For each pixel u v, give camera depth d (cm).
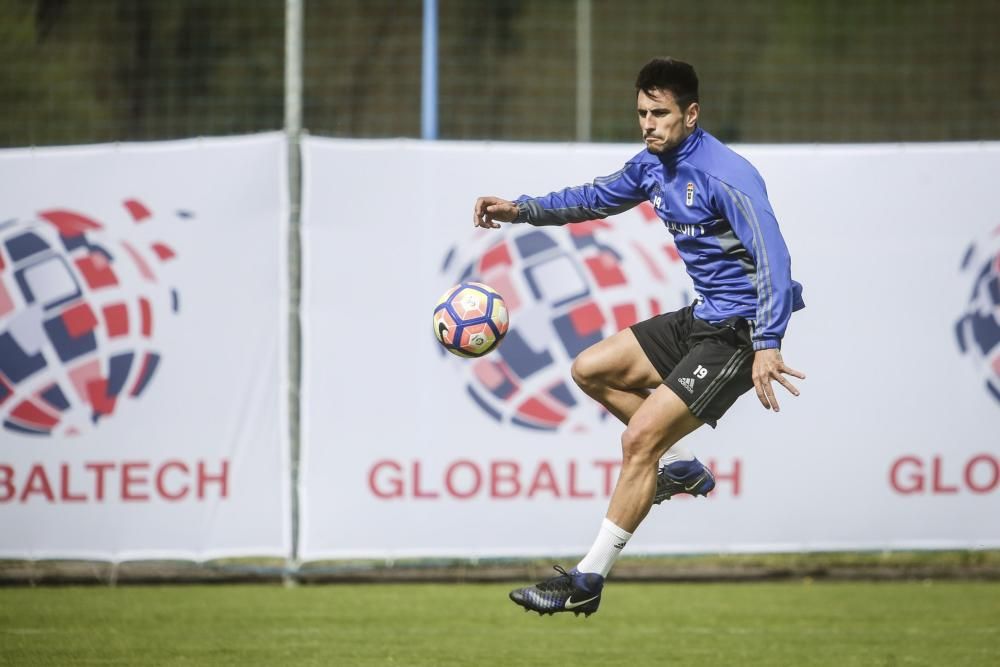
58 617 2277
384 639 2125
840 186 2520
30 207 2483
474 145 2500
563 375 2519
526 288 2517
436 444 2498
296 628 2200
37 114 5291
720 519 2527
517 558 2506
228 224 2480
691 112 1661
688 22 6950
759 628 2222
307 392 2481
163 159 2481
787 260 1603
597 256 2531
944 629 2216
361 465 2491
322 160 2481
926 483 2539
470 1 6612
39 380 2478
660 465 1831
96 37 5556
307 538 2484
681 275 2536
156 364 2481
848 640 2138
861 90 6372
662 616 2317
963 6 6362
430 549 2498
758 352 1589
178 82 5719
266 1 5978
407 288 2495
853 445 2530
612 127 6288
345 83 5847
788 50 6788
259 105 5850
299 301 2480
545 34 6719
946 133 5872
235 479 2486
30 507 2475
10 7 5309
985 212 2534
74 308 2481
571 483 2517
